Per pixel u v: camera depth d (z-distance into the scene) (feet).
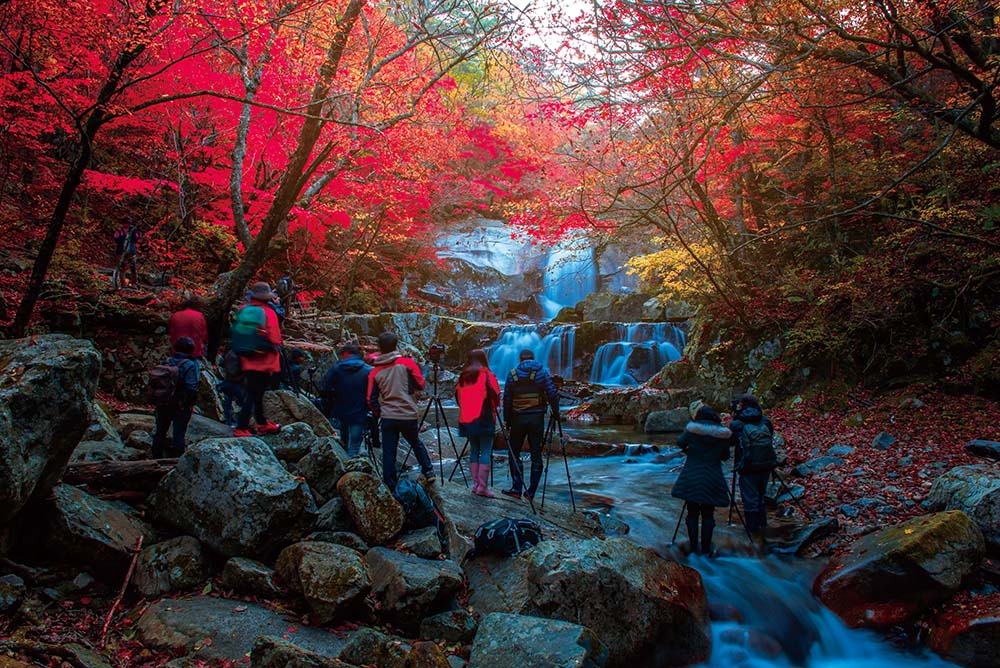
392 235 61.36
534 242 43.29
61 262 37.78
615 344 62.28
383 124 29.84
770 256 46.62
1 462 11.20
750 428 21.24
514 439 21.91
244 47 33.83
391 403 19.04
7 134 35.94
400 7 33.22
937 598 15.90
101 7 28.07
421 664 10.75
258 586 13.39
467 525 18.49
